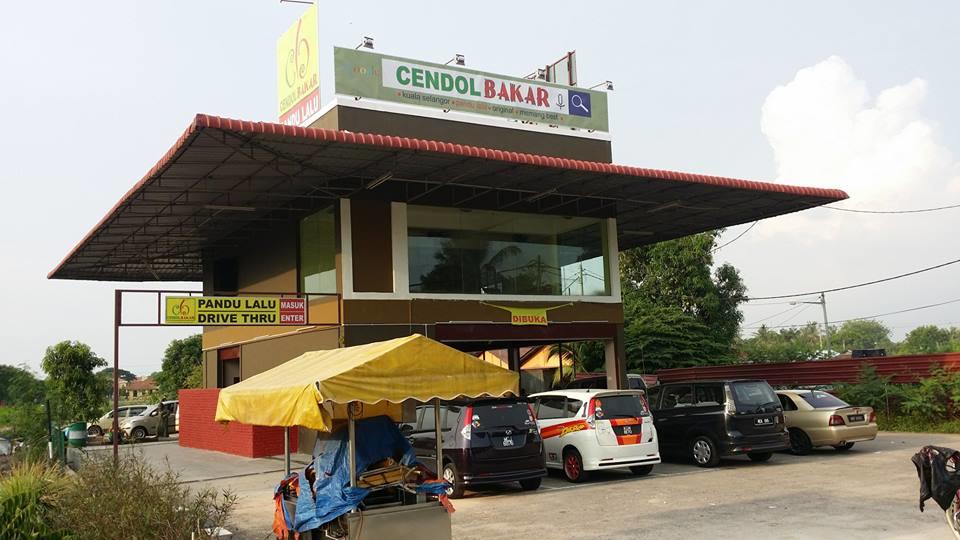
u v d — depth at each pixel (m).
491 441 13.30
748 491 12.60
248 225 21.94
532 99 21.31
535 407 15.82
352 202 18.28
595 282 21.83
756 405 15.95
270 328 21.88
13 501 9.47
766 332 77.75
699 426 16.14
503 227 20.47
